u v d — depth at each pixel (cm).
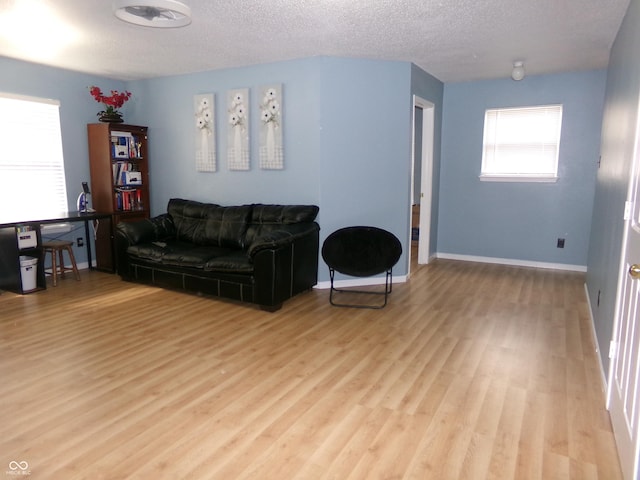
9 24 332
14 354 288
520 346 305
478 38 363
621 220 231
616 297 224
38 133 478
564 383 253
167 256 421
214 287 397
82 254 532
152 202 561
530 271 521
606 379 240
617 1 278
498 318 361
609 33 345
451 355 290
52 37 366
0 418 216
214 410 224
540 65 461
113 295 420
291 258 388
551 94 507
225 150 493
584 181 504
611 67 376
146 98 541
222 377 260
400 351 297
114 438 201
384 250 399
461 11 301
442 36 358
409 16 310
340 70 423
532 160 531
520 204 540
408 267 481
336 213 443
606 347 252
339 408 227
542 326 343
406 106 448
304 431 207
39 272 431
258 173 473
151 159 552
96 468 180
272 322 350
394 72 440
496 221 557
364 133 440
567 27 334
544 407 228
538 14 306
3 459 185
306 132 435
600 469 181
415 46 387
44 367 271
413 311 378
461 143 564
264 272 368
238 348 300
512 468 182
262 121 457
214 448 194
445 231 592
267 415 220
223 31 346
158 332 328
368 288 448
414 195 713
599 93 483
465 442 199
